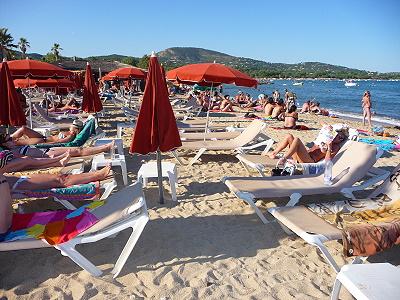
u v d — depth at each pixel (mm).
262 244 3939
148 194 5402
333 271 3455
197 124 10977
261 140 8977
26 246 3021
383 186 4531
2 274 3295
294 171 5465
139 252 3699
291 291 3098
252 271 3404
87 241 3104
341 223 3852
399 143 9805
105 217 3379
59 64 39219
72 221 3330
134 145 4523
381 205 4164
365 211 4012
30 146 6598
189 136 8336
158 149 4648
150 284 3162
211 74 6500
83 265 3135
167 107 4594
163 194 5312
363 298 2160
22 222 3426
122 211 3369
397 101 39750
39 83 12391
